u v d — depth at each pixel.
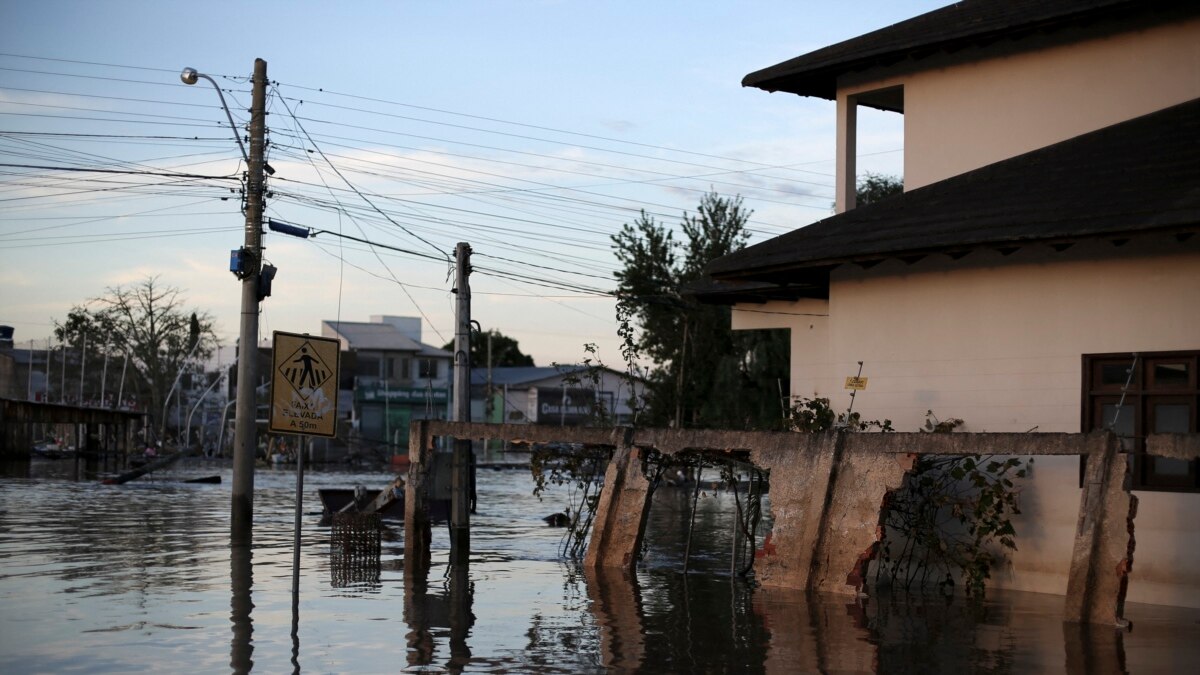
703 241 57.59
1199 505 14.67
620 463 18.12
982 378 16.84
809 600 15.25
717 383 54.06
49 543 22.05
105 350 93.44
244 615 13.77
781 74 21.91
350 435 84.44
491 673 10.73
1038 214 15.61
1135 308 15.42
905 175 20.72
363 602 14.88
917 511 16.77
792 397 21.45
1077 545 13.64
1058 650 11.97
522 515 31.41
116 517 28.42
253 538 23.36
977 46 19.86
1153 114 17.81
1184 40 17.73
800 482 16.06
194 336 93.19
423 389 92.12
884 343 18.05
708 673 10.83
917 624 13.49
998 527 16.20
